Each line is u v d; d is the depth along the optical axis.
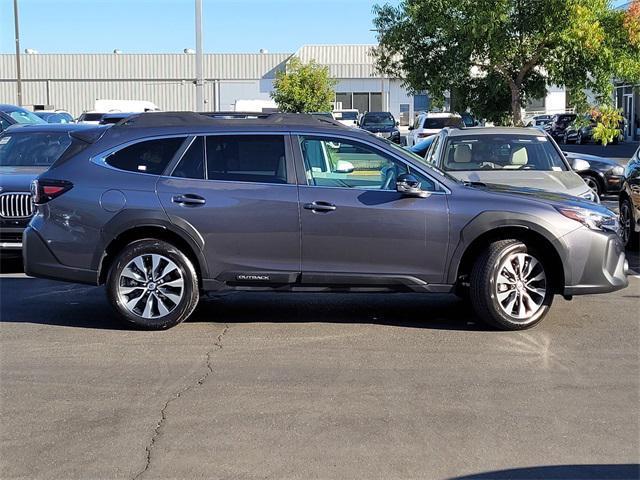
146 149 7.49
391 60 18.11
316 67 31.91
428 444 4.88
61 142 12.02
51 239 7.40
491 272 7.25
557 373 6.21
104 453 4.76
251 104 33.44
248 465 4.59
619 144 41.53
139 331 7.45
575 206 7.38
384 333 7.41
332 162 7.43
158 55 66.00
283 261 7.32
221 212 7.25
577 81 16.05
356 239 7.24
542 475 4.46
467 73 16.56
